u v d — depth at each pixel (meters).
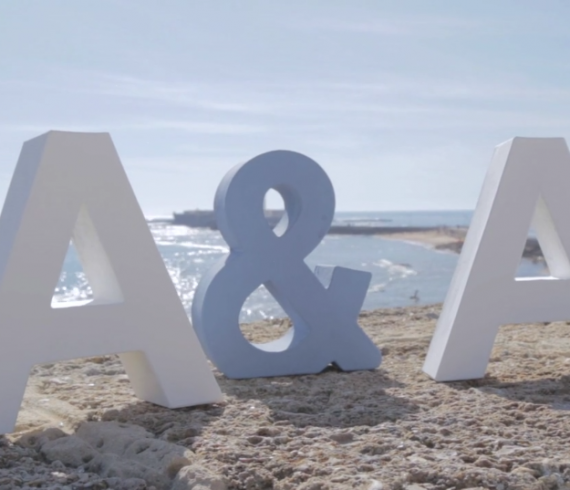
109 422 5.43
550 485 4.12
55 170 5.40
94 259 5.89
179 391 5.84
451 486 4.08
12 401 5.20
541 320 7.02
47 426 5.50
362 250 60.41
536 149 6.98
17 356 5.21
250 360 7.23
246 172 7.29
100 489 4.14
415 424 5.24
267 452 4.60
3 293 5.17
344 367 7.55
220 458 4.47
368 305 22.06
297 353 7.38
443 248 63.44
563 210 7.00
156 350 5.75
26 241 5.27
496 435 4.99
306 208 7.48
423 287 28.20
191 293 28.55
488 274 6.90
